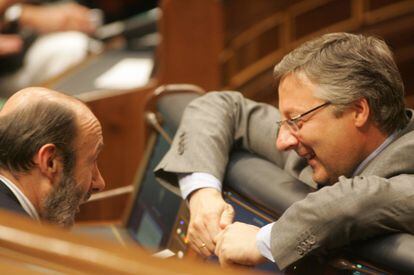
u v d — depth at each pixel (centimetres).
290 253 261
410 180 259
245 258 275
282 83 292
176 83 620
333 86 276
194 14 616
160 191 420
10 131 277
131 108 595
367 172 277
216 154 346
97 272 138
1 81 812
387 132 285
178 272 137
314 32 762
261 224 315
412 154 272
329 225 253
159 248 397
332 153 285
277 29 738
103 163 592
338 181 285
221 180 340
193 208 327
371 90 277
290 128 290
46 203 282
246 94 735
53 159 280
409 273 234
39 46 836
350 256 257
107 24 936
